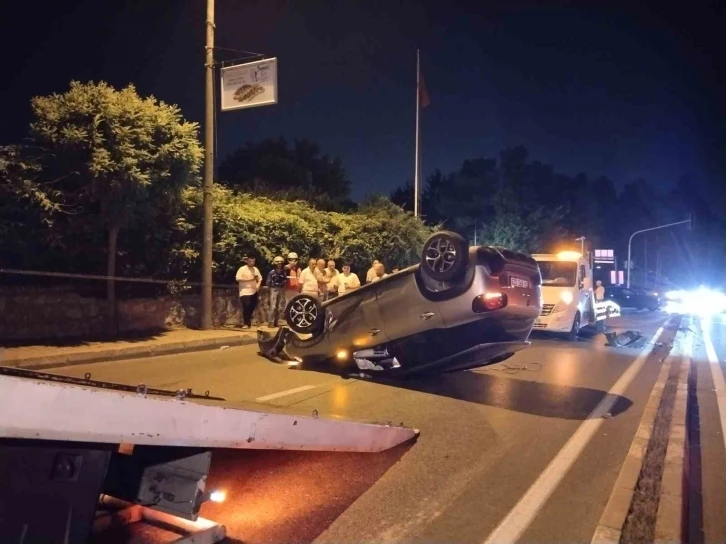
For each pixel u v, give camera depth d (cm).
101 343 1184
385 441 584
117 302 1347
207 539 339
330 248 2089
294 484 518
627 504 494
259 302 1745
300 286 1589
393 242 2344
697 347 1683
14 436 248
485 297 797
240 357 1161
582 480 557
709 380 1162
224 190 1753
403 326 853
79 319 1265
